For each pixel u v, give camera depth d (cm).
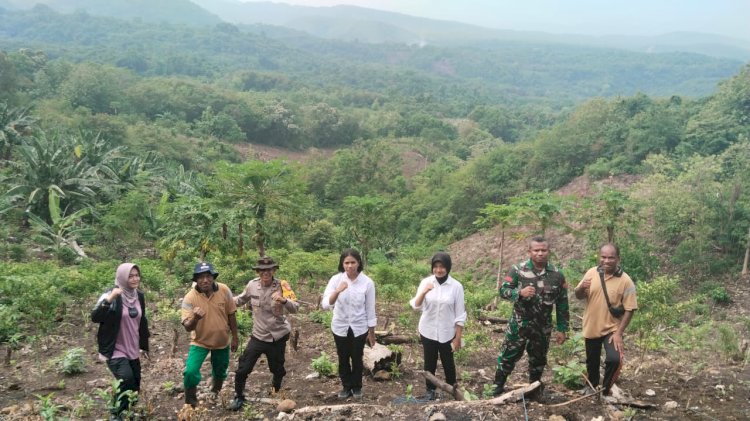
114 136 6050
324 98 12900
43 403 550
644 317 797
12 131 3372
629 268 2278
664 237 2666
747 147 3152
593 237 2216
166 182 3133
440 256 608
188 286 1445
